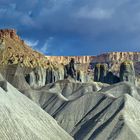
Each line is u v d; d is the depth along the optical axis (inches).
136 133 6309.1
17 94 5895.7
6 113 5000.0
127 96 7224.4
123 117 6619.1
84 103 7716.5
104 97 7657.5
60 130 6018.7
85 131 6752.0
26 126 5137.8
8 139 4712.1
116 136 6254.9
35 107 6003.9
